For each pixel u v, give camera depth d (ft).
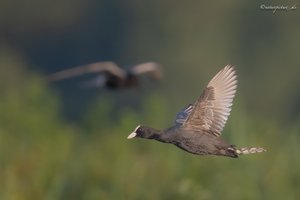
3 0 146.20
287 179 48.44
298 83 136.46
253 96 134.82
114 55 145.69
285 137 52.65
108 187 50.06
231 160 48.16
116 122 64.18
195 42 143.84
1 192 47.73
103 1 147.02
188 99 135.44
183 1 146.10
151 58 144.56
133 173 50.16
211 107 32.17
